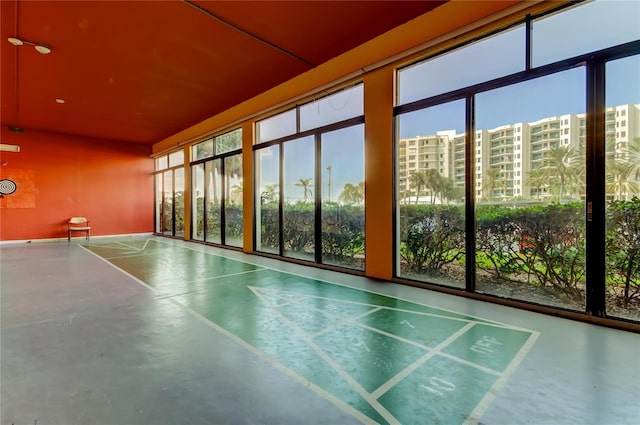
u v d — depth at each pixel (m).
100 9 3.56
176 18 3.76
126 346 2.49
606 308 2.88
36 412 1.70
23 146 9.23
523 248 3.38
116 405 1.76
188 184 9.48
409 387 1.93
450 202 3.92
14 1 3.38
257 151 6.99
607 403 1.75
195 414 1.69
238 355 2.34
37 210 9.47
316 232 5.64
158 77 5.50
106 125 8.80
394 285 4.26
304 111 5.82
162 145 10.82
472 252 3.74
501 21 3.31
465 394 1.85
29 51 4.50
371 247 4.68
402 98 4.34
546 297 3.25
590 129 2.92
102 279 4.69
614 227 2.84
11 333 2.73
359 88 4.89
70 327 2.87
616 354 2.29
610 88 2.83
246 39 4.29
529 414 1.67
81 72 5.24
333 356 2.32
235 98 6.67
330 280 4.57
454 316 3.09
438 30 3.73
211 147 8.59
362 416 1.67
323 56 4.85
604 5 2.83
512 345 2.46
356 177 4.99
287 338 2.63
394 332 2.73
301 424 1.62
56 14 3.64
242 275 4.93
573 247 3.08
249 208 7.11
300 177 5.96
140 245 8.61
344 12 3.73
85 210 10.30
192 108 7.32
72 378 2.03
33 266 5.68
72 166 10.06
